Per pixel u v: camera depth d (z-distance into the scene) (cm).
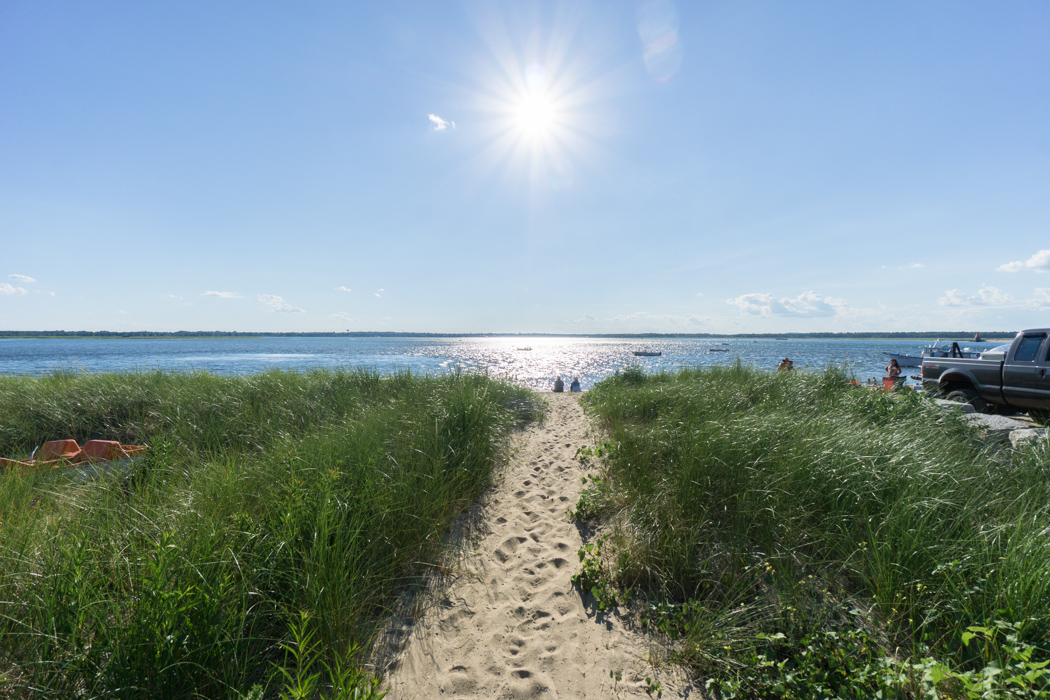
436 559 357
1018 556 248
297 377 993
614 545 372
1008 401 705
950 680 200
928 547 275
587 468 599
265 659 232
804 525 337
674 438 525
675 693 232
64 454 463
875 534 300
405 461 459
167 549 232
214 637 209
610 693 235
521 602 314
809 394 757
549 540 401
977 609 236
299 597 259
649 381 1276
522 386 1288
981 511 324
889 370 1459
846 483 364
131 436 676
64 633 196
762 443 453
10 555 233
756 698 220
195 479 371
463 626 288
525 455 668
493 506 479
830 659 222
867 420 565
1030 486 352
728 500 375
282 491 354
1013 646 200
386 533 344
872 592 271
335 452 429
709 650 249
